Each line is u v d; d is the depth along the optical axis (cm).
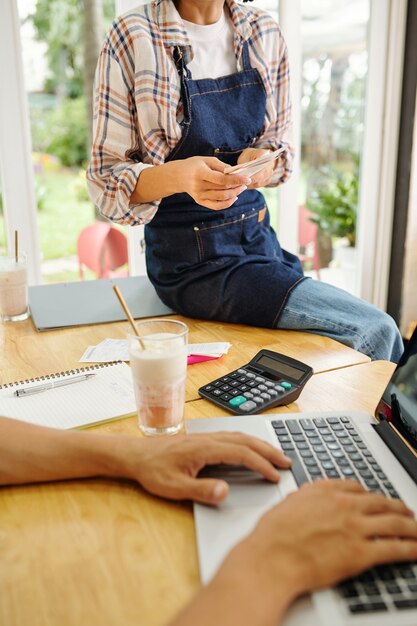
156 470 68
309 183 319
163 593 54
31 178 233
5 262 140
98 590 54
